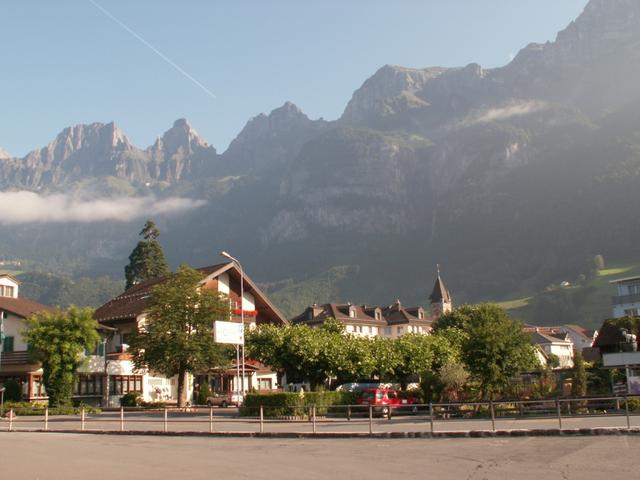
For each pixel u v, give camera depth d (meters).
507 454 22.42
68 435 34.19
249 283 75.75
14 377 60.03
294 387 79.06
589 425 30.77
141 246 114.31
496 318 50.34
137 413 52.28
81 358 55.56
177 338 53.69
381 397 50.50
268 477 18.64
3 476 19.23
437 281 177.88
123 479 18.55
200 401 63.09
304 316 147.62
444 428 32.72
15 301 67.00
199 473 19.55
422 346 65.12
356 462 21.50
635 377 51.09
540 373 57.75
